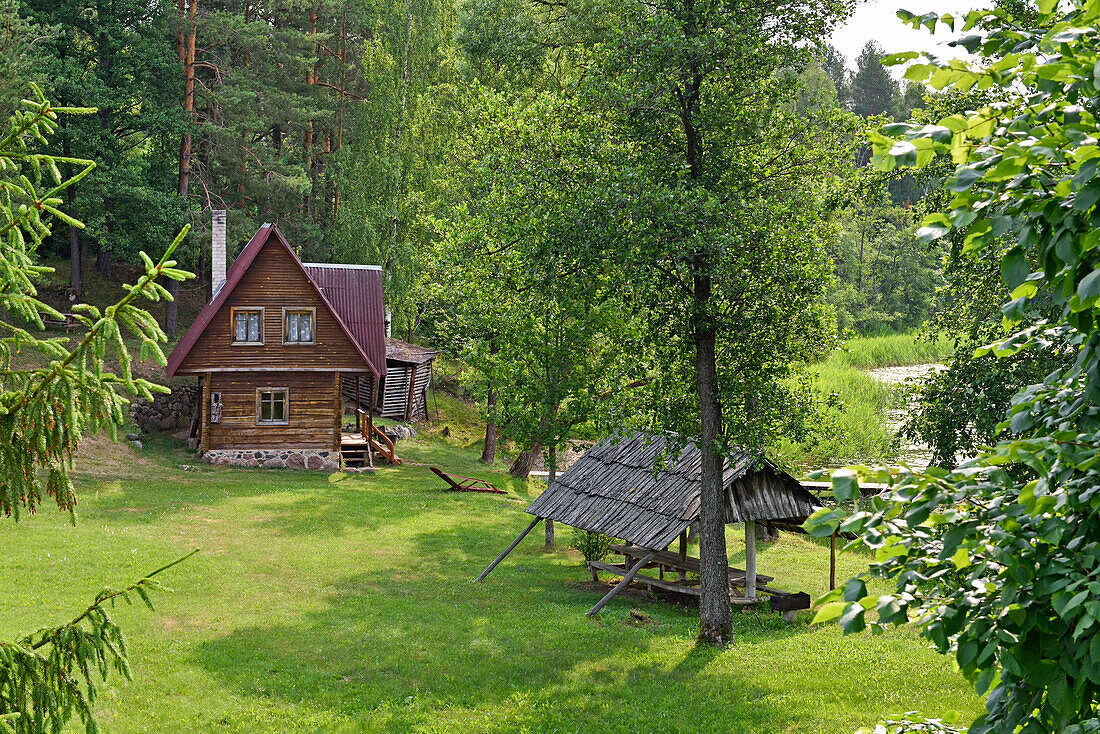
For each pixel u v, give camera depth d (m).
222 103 42.16
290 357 32.97
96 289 44.69
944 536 3.65
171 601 17.44
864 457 37.59
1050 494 3.60
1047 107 3.61
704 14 15.74
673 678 15.08
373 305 37.78
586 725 12.89
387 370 41.75
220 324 32.19
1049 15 3.60
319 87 52.25
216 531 23.39
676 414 18.06
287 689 13.84
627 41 15.99
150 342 5.37
